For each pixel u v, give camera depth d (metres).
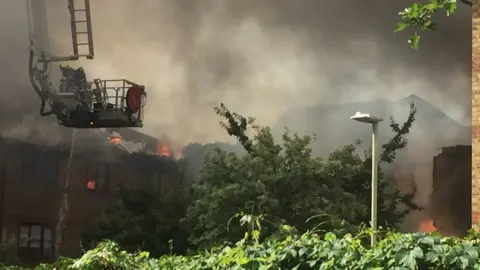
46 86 29.56
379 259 4.40
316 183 20.88
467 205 33.62
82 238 34.16
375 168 11.79
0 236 33.16
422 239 4.25
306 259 4.97
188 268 6.38
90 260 6.64
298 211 19.73
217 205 19.81
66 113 29.05
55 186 35.00
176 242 27.38
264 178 20.19
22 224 33.78
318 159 21.31
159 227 27.47
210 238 19.58
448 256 4.05
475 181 12.67
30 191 34.50
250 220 6.05
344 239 4.93
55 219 34.50
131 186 36.12
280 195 20.31
